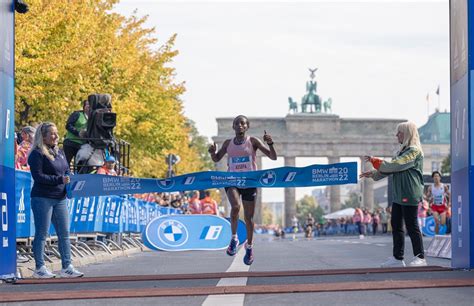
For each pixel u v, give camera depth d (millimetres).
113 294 8258
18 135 17625
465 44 10406
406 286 8461
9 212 10633
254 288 8531
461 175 10656
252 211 12227
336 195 122625
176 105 45938
